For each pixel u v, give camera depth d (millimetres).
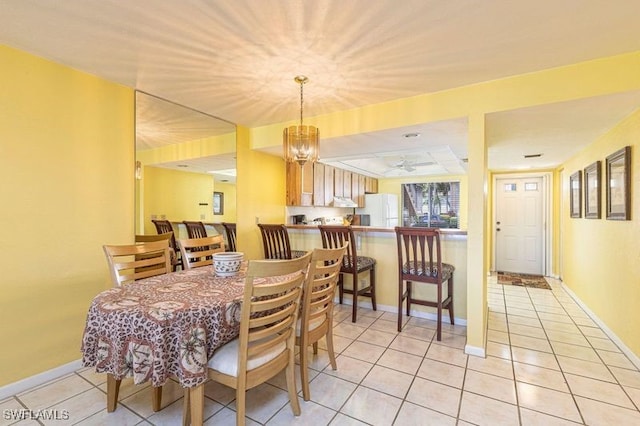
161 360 1327
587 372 2201
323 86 2541
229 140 3621
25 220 2039
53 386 2043
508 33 1783
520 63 2148
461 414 1745
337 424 1667
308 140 2570
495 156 4234
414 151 3951
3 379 1934
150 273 2232
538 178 5508
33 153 2072
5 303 1952
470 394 1936
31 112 2059
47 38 1860
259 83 2486
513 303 3879
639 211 2299
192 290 1732
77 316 2283
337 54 2033
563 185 4844
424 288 3377
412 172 6832
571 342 2711
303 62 2143
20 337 2010
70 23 1703
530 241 5582
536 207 5535
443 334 2883
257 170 4027
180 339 1371
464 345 2645
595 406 1815
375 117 2957
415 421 1688
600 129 2881
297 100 2840
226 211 3648
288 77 2375
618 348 2586
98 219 2422
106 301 1540
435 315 3299
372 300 3551
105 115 2453
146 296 1615
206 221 3422
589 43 1884
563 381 2084
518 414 1745
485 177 2643
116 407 1803
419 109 2729
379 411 1772
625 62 2016
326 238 3461
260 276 1429
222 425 1658
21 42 1905
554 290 4492
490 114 2471
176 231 3102
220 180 3559
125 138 2594
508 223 5742
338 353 2492
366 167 6125
